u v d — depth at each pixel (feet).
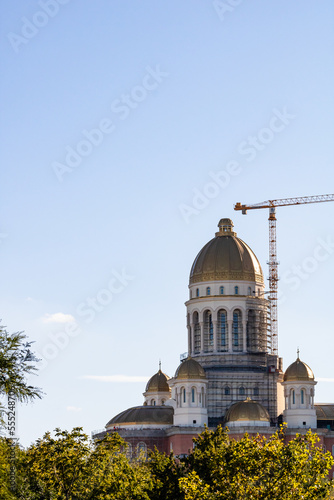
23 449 400.06
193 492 420.77
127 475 474.49
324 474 414.41
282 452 417.49
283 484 405.80
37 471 453.17
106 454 474.49
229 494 415.03
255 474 419.54
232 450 447.01
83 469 465.06
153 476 501.97
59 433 470.39
